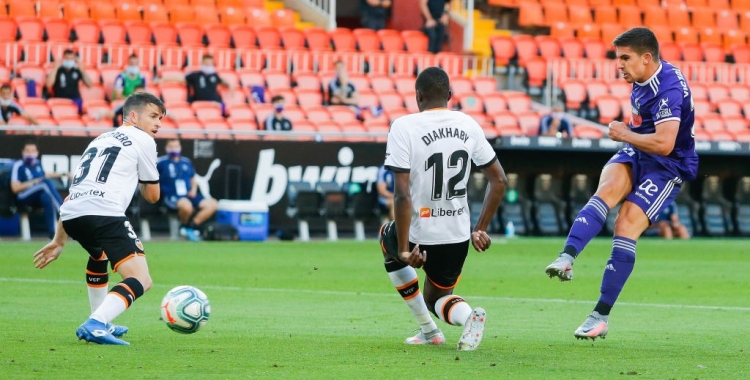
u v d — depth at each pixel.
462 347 22.52
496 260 53.84
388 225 23.41
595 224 24.11
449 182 22.48
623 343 24.98
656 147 24.12
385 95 79.88
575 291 39.31
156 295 35.59
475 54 95.75
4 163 60.12
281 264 48.94
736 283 43.09
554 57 92.69
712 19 105.81
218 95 75.12
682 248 65.56
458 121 22.62
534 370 20.30
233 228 63.97
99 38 80.69
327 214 66.50
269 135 65.56
